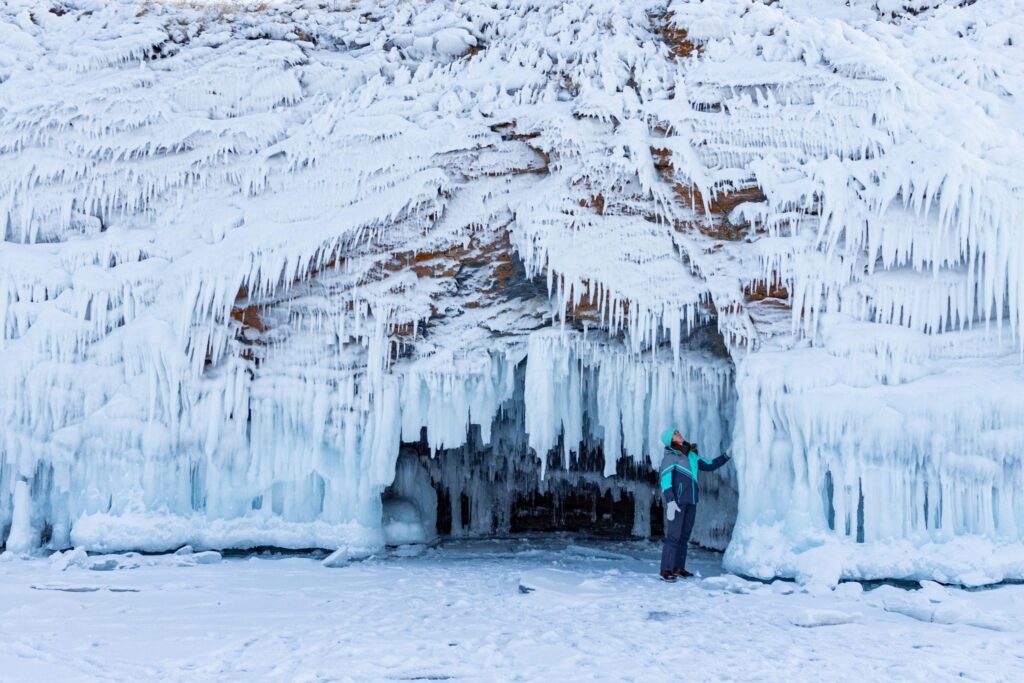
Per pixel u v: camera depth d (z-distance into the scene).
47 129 10.36
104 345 9.49
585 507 12.75
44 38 11.60
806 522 7.75
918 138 8.45
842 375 7.93
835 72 9.20
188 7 12.35
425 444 11.87
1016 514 7.31
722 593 6.94
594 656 4.62
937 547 7.36
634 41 10.45
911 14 10.70
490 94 10.30
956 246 7.89
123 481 9.22
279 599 6.73
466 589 7.25
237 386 9.46
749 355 8.49
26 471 9.19
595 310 9.38
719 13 10.42
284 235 9.55
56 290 9.68
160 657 4.61
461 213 9.84
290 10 12.43
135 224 10.39
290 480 9.54
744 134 9.17
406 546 10.43
